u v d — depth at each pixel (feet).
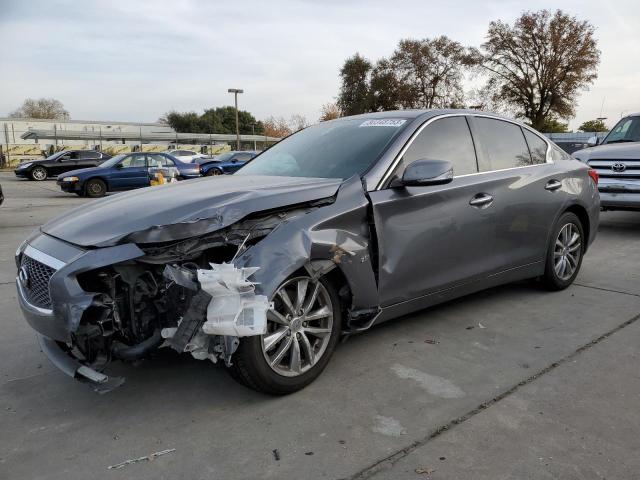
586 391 9.93
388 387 10.22
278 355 9.60
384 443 8.39
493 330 13.05
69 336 8.64
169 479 7.66
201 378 10.77
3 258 22.48
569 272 16.24
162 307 8.98
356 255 10.30
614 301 15.17
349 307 10.78
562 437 8.45
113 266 8.70
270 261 9.02
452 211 12.19
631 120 27.63
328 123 14.83
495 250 13.47
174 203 9.76
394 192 11.18
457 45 175.52
